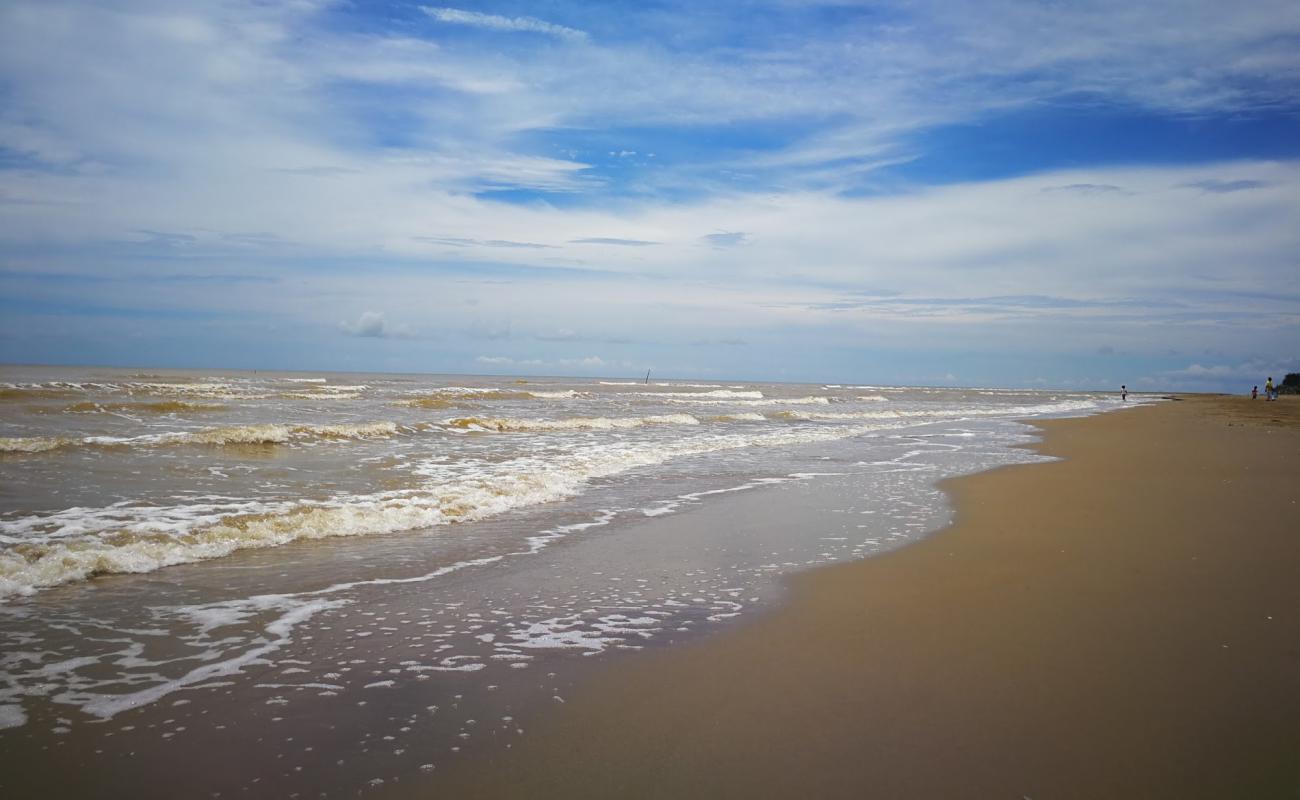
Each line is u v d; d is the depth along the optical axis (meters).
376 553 7.81
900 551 8.03
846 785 3.30
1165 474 14.15
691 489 12.52
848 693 4.31
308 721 3.97
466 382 80.81
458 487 11.60
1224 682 4.37
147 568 6.93
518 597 6.34
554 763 3.53
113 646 5.02
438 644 5.18
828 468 15.55
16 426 17.92
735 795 3.23
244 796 3.23
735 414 33.44
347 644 5.15
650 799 3.21
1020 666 4.66
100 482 10.91
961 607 5.95
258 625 5.51
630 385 82.62
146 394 31.17
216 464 13.18
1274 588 6.33
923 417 37.19
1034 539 8.44
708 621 5.71
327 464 13.83
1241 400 70.56
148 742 3.71
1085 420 34.84
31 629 5.28
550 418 27.28
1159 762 3.47
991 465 16.03
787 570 7.27
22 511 8.83
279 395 34.09
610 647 5.14
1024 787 3.27
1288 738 3.69
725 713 4.07
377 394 38.03
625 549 8.18
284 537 8.22
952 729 3.83
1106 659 4.75
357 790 3.29
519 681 4.54
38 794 3.20
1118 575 6.79
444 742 3.74
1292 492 11.77
